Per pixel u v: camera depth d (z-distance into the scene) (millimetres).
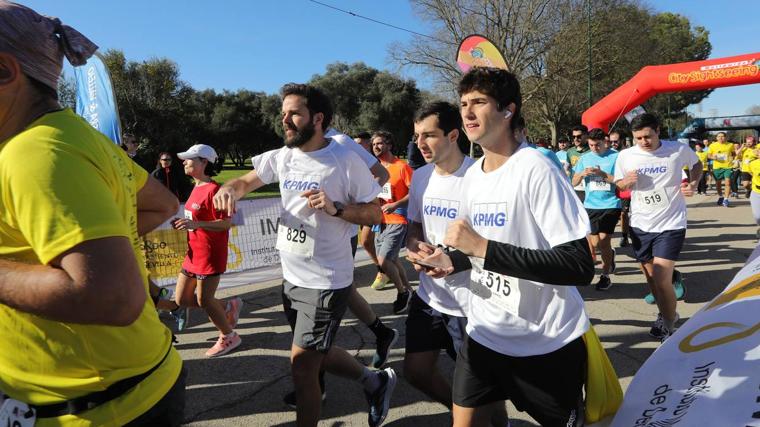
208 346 4145
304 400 2498
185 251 5539
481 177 1843
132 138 6512
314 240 2521
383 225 5398
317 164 2602
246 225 5996
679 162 3938
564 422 1736
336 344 4090
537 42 27000
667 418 1308
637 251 4215
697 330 1607
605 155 5633
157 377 1308
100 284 991
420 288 2598
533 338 1709
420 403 3113
